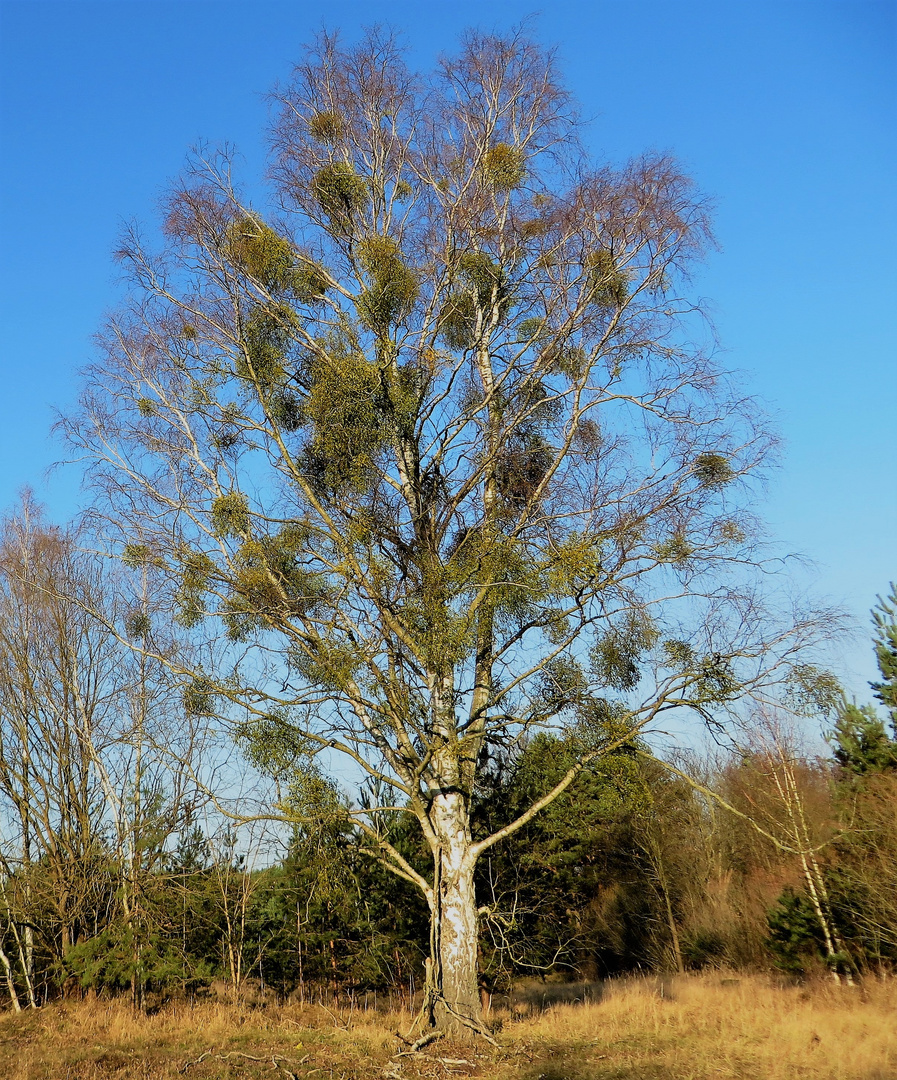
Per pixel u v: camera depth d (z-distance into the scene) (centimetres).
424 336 1452
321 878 1661
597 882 2702
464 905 1330
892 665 1914
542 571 1270
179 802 2028
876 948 1616
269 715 1290
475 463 1446
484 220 1451
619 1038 1277
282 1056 1256
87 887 2027
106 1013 1739
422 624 1278
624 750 1333
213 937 2083
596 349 1405
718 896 2522
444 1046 1247
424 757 1338
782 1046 1095
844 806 1764
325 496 1391
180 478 1423
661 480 1302
